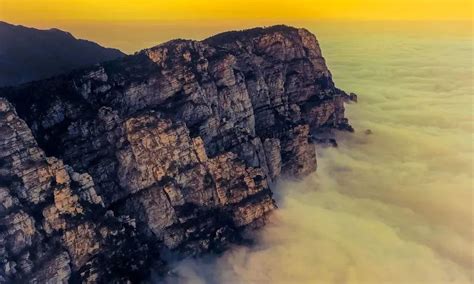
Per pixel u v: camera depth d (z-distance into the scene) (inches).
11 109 3912.4
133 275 4037.9
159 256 4384.8
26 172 3784.5
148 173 4608.8
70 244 3826.3
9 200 3612.2
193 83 5344.5
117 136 4611.2
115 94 4933.6
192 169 4783.5
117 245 4079.7
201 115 5295.3
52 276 3644.2
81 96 4734.3
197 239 4557.1
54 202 3846.0
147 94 5147.6
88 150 4453.7
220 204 4847.4
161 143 4682.6
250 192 4960.6
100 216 4092.0
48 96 4517.7
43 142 4303.6
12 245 3538.4
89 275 3831.2
